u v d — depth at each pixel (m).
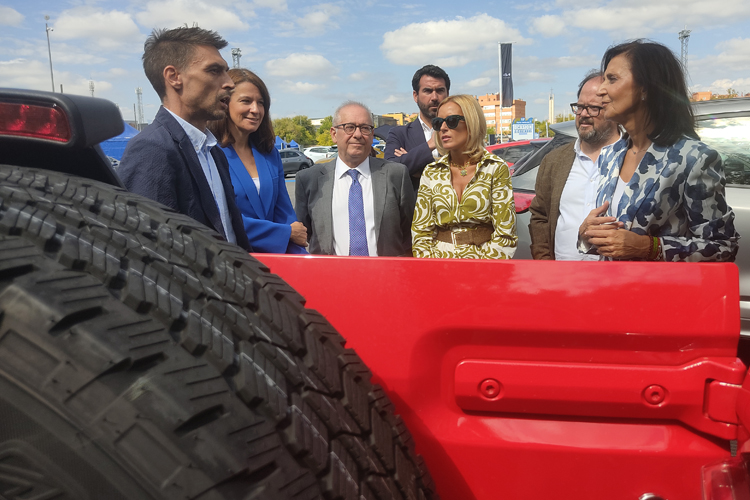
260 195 2.72
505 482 1.27
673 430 1.22
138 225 1.02
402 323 1.27
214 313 0.94
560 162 2.91
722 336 1.15
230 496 0.77
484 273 1.23
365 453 1.01
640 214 1.75
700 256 1.70
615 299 1.18
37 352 0.76
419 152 3.54
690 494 1.21
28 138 1.01
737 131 3.16
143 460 0.75
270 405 0.87
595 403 1.21
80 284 0.83
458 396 1.26
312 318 1.14
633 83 1.73
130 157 1.89
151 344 0.82
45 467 0.76
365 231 3.18
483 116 2.71
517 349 1.24
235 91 2.61
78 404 0.75
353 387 1.09
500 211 2.70
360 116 3.11
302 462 0.89
